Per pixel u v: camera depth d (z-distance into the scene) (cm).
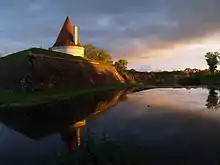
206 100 4156
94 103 3894
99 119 2553
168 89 7162
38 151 1627
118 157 1316
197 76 12431
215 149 1483
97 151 1385
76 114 2912
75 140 1792
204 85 9338
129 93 5716
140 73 12975
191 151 1454
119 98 4625
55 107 3425
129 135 1827
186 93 5691
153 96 4984
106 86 7375
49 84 5206
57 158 1398
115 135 1830
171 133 1878
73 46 9250
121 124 2261
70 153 1407
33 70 5066
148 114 2764
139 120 2422
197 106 3391
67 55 6862
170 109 3114
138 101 4109
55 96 4441
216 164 1258
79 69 6519
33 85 4891
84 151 1401
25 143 1823
